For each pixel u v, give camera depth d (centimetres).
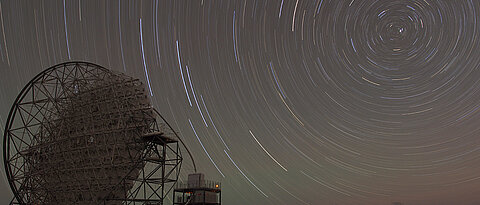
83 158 3472
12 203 3775
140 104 3428
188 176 3647
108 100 3497
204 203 3450
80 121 3584
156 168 3394
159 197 3281
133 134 3331
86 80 3678
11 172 3897
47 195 3625
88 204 3350
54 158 3647
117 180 3291
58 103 3750
